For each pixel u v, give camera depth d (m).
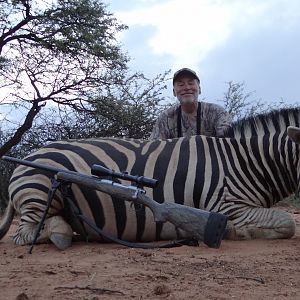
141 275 1.62
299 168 2.34
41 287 1.51
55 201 2.31
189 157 2.37
